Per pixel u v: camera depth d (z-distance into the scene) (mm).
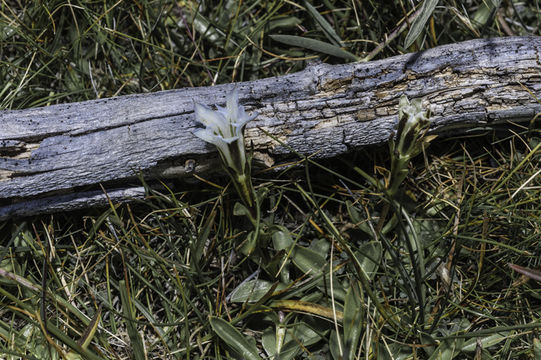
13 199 500
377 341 477
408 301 501
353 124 494
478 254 512
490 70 495
